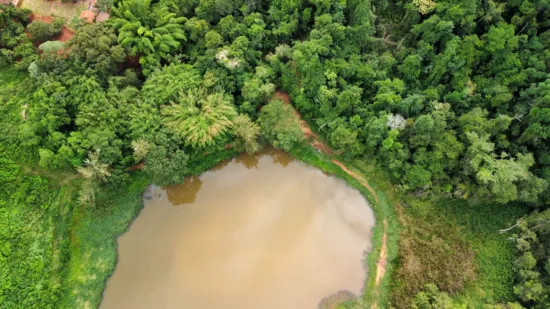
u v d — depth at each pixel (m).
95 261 33.25
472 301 32.56
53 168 33.88
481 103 34.91
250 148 35.75
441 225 35.12
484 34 34.69
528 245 32.62
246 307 32.88
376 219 35.72
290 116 35.66
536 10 34.88
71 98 33.38
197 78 35.28
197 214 35.81
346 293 33.41
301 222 35.69
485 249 34.47
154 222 35.28
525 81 34.06
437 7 34.88
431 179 34.12
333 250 34.78
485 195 32.91
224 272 33.81
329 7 35.53
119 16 35.56
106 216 34.34
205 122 33.72
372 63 35.91
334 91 34.44
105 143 31.95
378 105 34.59
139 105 34.12
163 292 33.09
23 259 32.06
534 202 33.88
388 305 32.81
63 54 34.56
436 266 33.75
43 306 31.08
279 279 33.72
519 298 32.28
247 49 35.75
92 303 32.16
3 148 33.72
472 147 31.83
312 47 34.25
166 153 33.09
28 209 33.44
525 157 32.28
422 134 33.28
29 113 34.03
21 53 34.81
